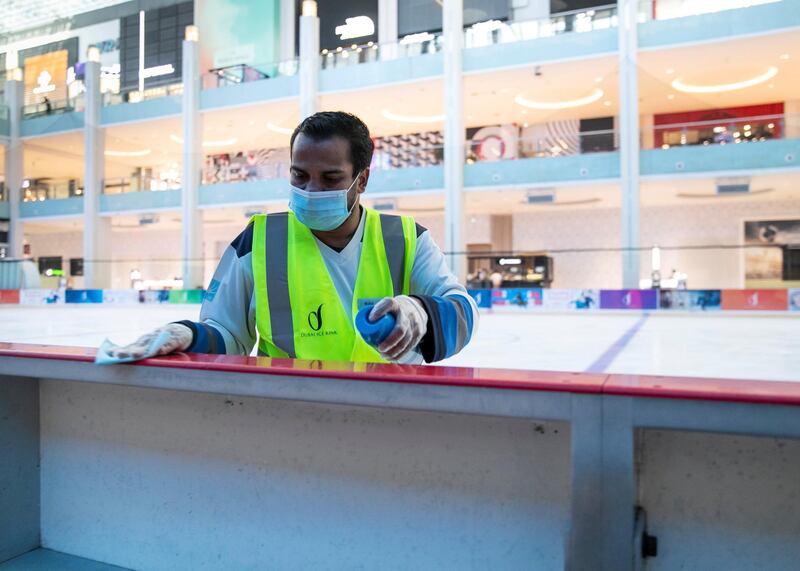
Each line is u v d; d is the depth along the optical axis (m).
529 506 1.01
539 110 21.83
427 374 0.94
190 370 1.10
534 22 18.03
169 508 1.34
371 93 20.47
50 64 30.17
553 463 0.99
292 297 1.31
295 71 21.48
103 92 24.59
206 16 27.12
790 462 0.87
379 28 24.36
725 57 16.94
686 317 13.87
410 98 20.91
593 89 19.80
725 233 20.62
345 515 1.15
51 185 26.81
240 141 26.25
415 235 1.38
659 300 15.02
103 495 1.44
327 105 21.41
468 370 0.99
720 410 0.77
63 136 25.36
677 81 18.73
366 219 1.36
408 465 1.09
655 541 0.92
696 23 16.20
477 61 18.59
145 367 1.16
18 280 21.55
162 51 28.08
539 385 0.86
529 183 18.12
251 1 26.47
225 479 1.27
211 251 27.50
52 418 1.51
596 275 22.31
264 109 22.14
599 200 20.34
